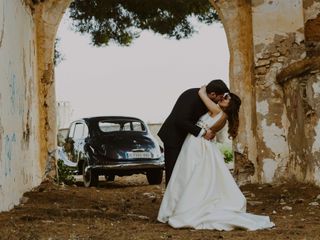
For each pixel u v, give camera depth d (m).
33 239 5.32
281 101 10.85
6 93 7.45
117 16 16.47
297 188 9.52
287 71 10.02
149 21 16.67
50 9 11.29
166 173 6.49
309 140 9.37
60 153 14.64
